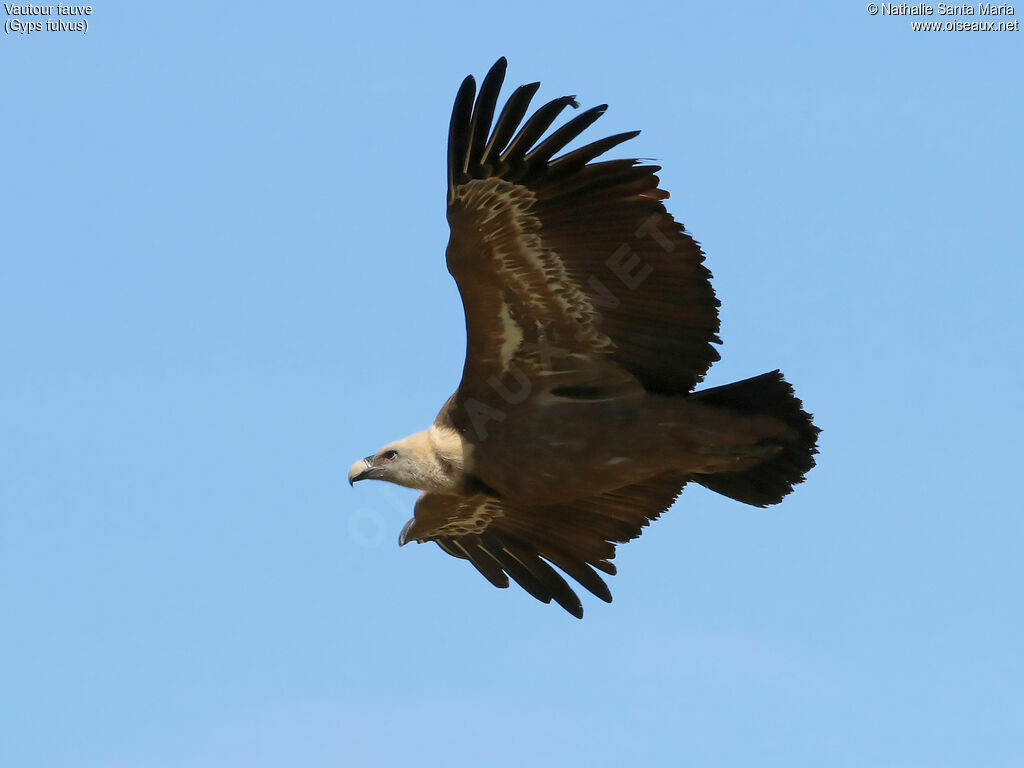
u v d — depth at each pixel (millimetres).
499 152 16438
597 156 16516
